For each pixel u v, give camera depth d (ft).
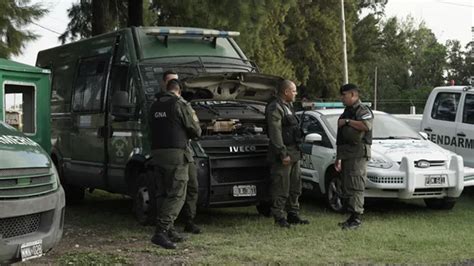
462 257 21.65
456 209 31.71
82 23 54.80
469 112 35.68
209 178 25.43
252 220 28.40
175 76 23.59
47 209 18.33
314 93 129.80
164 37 29.43
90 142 31.42
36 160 18.56
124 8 51.03
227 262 20.83
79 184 33.12
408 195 28.84
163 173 22.94
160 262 20.84
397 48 167.02
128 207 33.99
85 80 32.40
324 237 24.53
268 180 26.86
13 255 17.31
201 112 27.45
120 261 20.98
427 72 210.38
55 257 21.47
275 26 94.38
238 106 28.73
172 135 22.71
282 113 25.58
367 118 25.30
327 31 122.52
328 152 31.42
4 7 42.06
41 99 27.63
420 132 35.14
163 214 22.90
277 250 22.48
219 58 30.27
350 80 128.98
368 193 29.12
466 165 35.40
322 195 32.22
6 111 27.02
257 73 27.48
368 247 22.91
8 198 17.24
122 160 28.58
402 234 25.20
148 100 26.84
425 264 20.76
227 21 42.37
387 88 186.91
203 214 30.09
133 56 28.63
